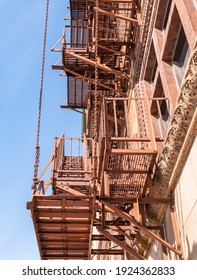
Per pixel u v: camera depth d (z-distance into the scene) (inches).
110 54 562.3
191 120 243.9
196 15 252.2
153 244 362.3
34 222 330.6
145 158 300.7
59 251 409.4
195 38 229.5
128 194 337.4
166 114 359.9
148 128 308.5
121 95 558.3
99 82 607.5
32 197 299.7
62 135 430.9
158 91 366.0
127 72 538.0
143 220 295.7
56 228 356.8
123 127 556.1
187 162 257.9
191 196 249.0
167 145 273.4
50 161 390.6
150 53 395.5
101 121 323.0
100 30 544.7
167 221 308.2
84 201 309.4
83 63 577.3
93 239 398.9
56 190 385.1
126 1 475.8
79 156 462.9
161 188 302.4
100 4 502.9
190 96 234.5
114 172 308.8
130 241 397.1
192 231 246.5
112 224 370.6
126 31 521.0
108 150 286.2
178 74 314.3
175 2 278.7
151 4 379.9
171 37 313.7
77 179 384.5
